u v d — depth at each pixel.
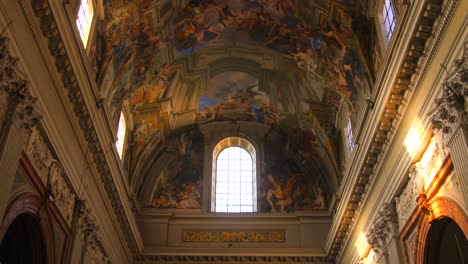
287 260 25.06
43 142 14.77
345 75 21.20
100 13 17.73
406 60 14.62
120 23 19.06
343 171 24.00
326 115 24.94
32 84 13.49
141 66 22.14
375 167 18.61
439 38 13.46
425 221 15.23
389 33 17.06
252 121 28.62
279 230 26.20
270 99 26.83
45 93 14.37
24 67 13.04
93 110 16.88
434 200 14.65
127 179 24.61
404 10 14.12
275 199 27.11
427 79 14.43
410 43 14.11
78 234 17.78
